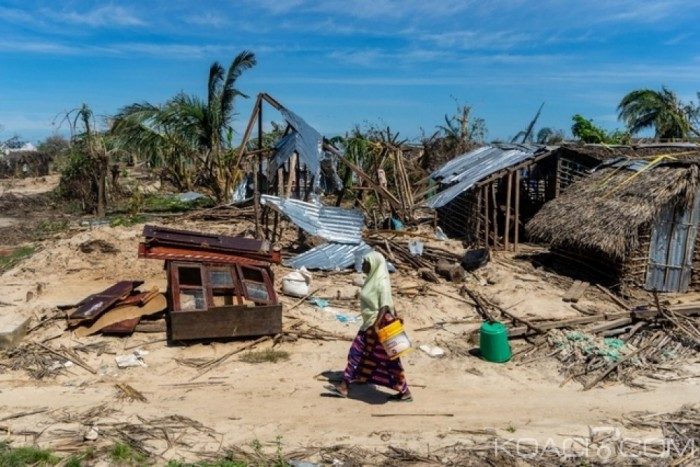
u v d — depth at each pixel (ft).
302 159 50.19
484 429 22.52
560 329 32.27
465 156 67.00
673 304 37.27
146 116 85.20
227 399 24.95
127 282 34.71
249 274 32.89
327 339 31.48
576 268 45.93
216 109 83.71
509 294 39.81
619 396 26.04
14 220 76.59
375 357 24.80
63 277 43.21
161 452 20.38
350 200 76.64
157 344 29.96
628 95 106.32
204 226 63.16
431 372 28.40
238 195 72.02
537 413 24.23
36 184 122.72
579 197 46.01
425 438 21.75
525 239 58.80
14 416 22.82
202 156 88.38
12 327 29.81
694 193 40.47
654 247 41.24
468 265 46.60
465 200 59.62
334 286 40.81
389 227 60.34
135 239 50.16
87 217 78.28
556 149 55.67
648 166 43.60
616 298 38.86
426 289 40.11
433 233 61.00
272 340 30.76
